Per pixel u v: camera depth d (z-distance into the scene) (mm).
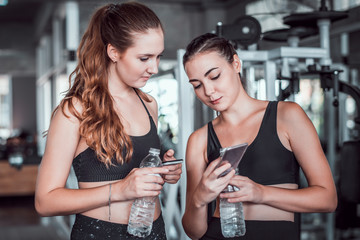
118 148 1521
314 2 3291
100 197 1416
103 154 1509
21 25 11984
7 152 8328
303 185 4332
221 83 1515
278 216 1523
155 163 1483
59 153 1479
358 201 2797
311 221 5344
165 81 3613
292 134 1521
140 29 1473
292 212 1553
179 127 2668
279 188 1455
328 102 4230
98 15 1606
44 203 1435
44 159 1486
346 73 4176
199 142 1692
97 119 1523
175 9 7785
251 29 2686
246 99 1617
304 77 3418
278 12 3320
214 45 1515
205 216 1554
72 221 4609
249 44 2709
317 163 1495
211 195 1391
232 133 1610
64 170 1486
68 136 1493
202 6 7762
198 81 1539
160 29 1517
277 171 1525
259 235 1508
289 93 2607
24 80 12766
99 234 1514
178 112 2682
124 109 1629
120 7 1549
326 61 2633
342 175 2881
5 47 11914
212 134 1655
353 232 4672
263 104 1609
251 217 1529
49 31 9625
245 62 2637
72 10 6957
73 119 1502
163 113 3613
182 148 2656
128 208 1545
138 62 1501
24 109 12758
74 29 6961
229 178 1372
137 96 1722
